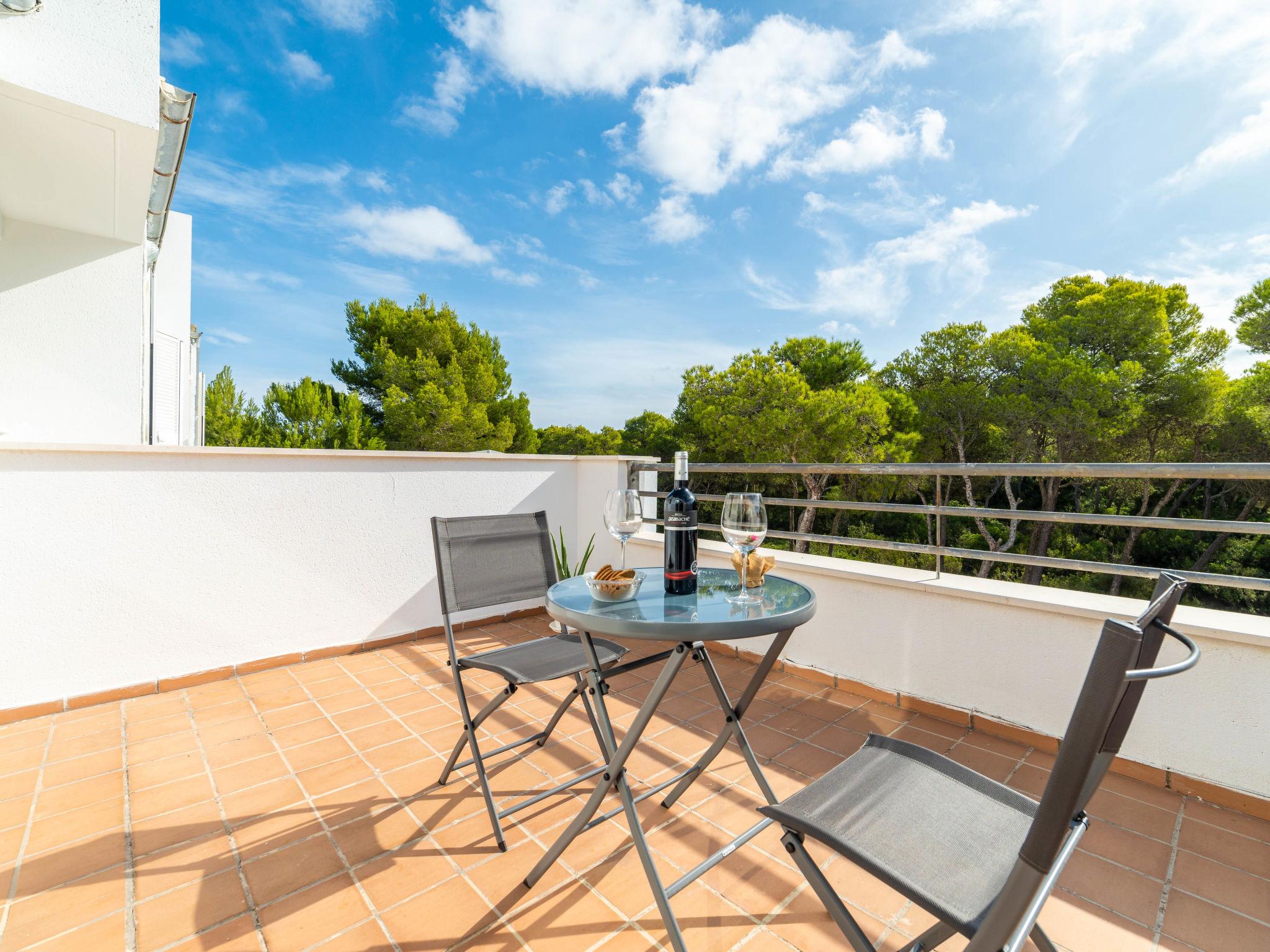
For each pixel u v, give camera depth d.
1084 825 0.95
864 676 2.86
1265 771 1.91
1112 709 0.65
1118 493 17.45
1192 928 1.45
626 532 1.76
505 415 22.44
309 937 1.40
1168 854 1.73
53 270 4.28
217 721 2.54
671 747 2.32
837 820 1.08
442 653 3.44
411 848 1.72
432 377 19.33
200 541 2.97
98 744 2.34
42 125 3.04
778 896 1.55
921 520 19.25
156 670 2.87
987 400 16.97
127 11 3.00
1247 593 15.69
